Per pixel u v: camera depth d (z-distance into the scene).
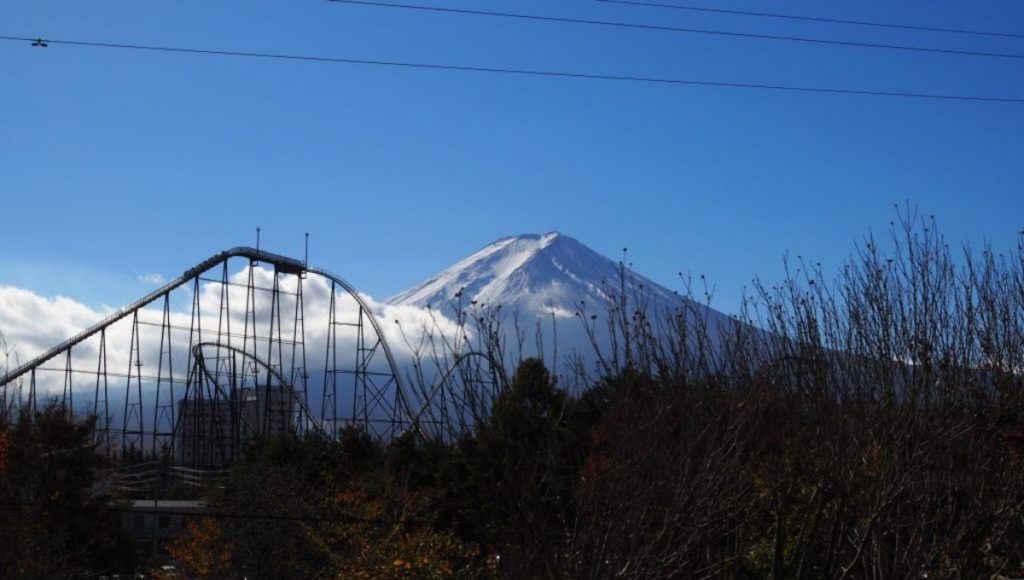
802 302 20.00
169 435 83.00
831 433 19.20
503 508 13.66
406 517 32.44
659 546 13.97
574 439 14.25
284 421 76.94
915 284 21.05
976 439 21.70
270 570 50.22
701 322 16.45
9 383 67.44
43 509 54.59
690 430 14.37
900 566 19.97
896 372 20.72
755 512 19.06
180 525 71.88
